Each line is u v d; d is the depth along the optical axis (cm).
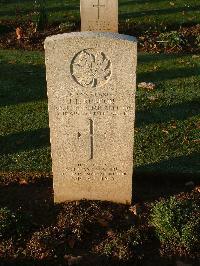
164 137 309
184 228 226
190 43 461
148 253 226
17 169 282
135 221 242
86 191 254
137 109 342
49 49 218
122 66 220
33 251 223
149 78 389
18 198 260
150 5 565
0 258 219
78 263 221
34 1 582
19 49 454
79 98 229
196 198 255
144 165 282
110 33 219
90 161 245
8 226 229
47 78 224
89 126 236
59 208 252
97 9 424
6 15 534
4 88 375
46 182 273
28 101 356
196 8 554
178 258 223
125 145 239
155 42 461
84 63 220
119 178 248
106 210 249
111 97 228
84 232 235
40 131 318
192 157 290
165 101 352
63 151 243
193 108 343
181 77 391
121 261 221
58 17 523
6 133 316
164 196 261
